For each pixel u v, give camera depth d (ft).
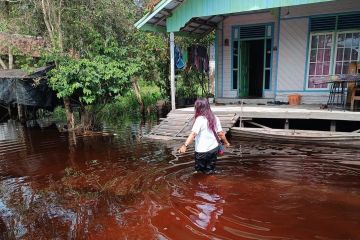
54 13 34.68
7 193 16.48
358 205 13.73
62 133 33.47
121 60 34.91
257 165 19.80
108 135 31.63
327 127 28.68
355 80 24.43
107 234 11.98
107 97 34.58
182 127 29.19
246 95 40.86
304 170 18.63
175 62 35.81
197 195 15.19
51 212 14.05
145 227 12.34
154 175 18.42
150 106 51.03
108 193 15.98
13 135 33.06
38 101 36.76
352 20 31.04
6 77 36.47
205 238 11.39
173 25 31.50
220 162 20.59
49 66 36.24
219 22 38.47
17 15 37.32
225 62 39.06
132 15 40.63
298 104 33.76
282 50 35.04
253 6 28.07
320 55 33.22
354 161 20.27
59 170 20.22
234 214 13.12
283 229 11.83
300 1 26.25
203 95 46.73
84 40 37.06
